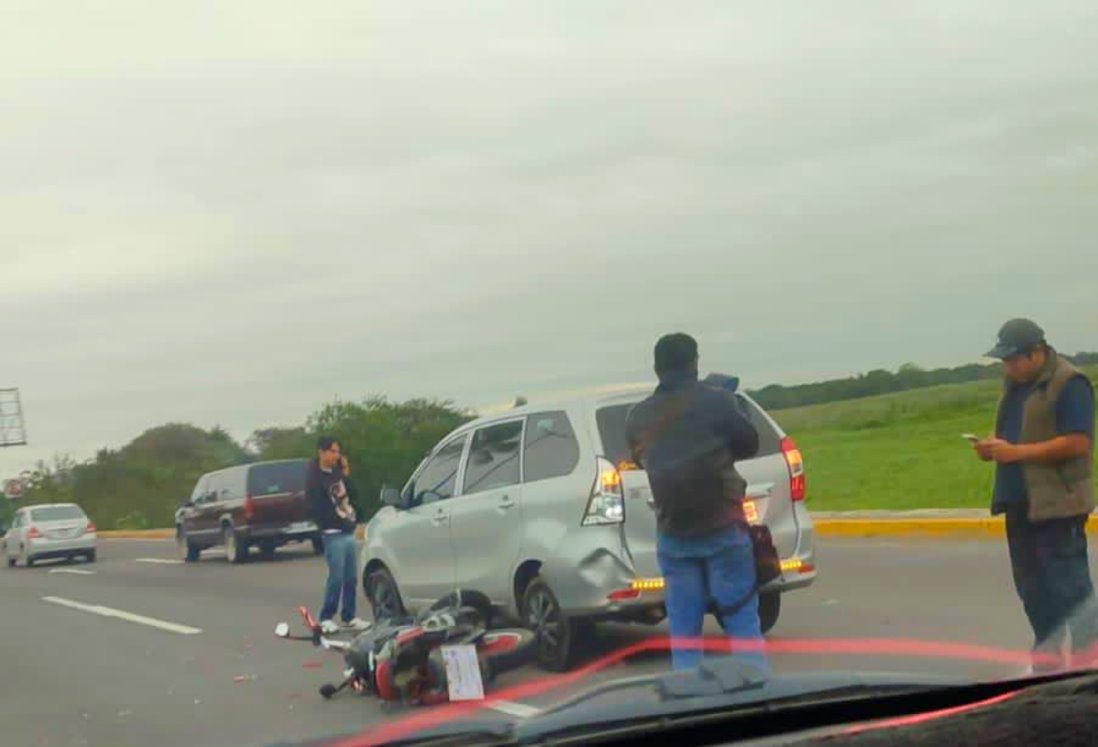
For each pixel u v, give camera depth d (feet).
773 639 31.78
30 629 54.03
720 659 20.29
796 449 33.40
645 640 31.78
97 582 79.97
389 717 25.61
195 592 65.77
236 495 86.69
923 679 19.10
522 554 32.78
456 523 35.55
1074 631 23.25
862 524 58.23
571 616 31.24
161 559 100.94
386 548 39.11
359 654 29.37
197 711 31.01
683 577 24.36
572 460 32.22
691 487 24.08
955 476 68.23
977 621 33.14
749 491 32.09
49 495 220.02
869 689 18.43
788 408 51.29
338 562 43.52
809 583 32.91
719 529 24.14
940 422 78.38
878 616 35.09
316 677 34.27
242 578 72.49
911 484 68.13
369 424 115.55
